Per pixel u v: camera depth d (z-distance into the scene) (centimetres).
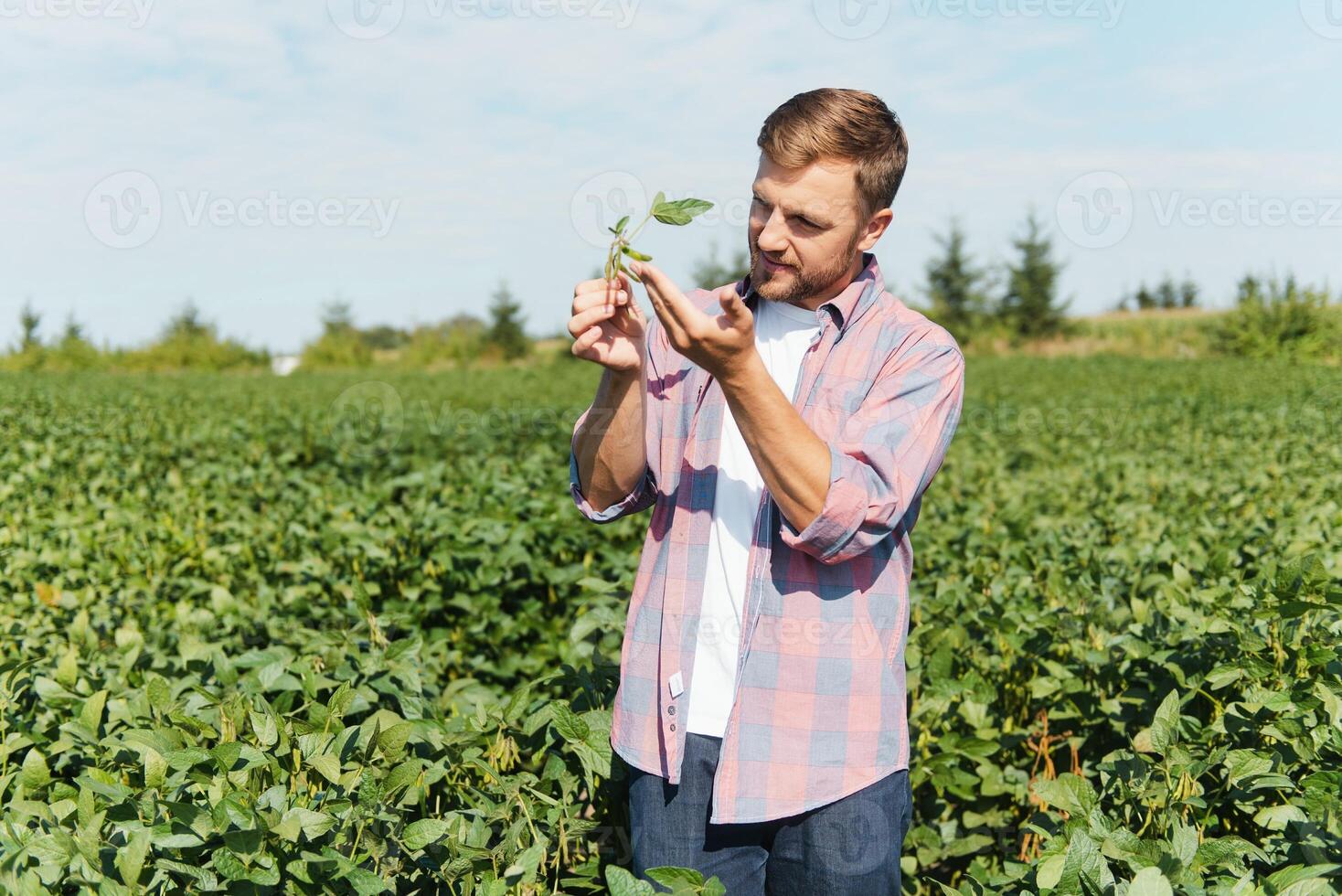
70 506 657
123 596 441
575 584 487
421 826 213
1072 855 191
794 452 171
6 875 189
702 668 198
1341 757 241
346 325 4791
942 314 3919
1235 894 190
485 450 980
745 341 161
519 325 4406
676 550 202
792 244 189
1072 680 326
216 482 703
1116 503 641
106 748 254
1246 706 262
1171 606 348
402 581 466
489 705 289
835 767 191
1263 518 538
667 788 200
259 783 214
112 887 184
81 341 4053
